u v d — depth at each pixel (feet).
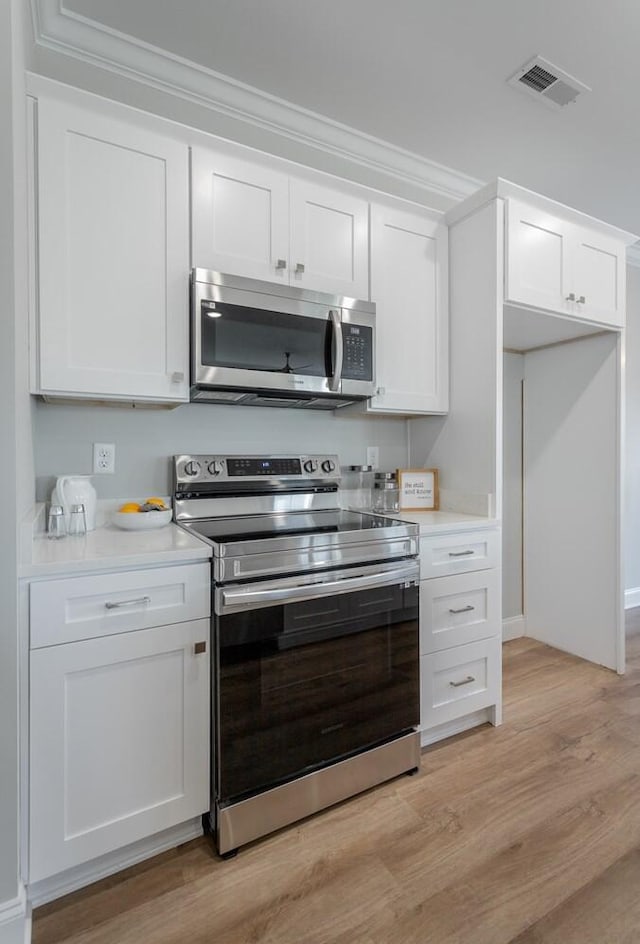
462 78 6.54
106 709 4.20
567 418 9.35
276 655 4.86
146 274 5.26
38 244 4.73
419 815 5.13
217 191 5.63
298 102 6.94
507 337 9.04
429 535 6.19
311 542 5.11
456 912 4.05
